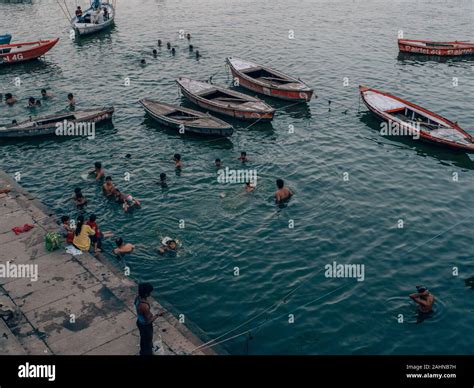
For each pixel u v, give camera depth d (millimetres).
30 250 18031
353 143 27922
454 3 61250
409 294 16938
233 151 26906
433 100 33812
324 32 50219
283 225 20531
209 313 16172
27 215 20312
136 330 14383
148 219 20859
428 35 48625
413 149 27297
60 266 17188
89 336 14125
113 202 22156
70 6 64438
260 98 34719
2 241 18516
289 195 22281
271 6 61531
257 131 29516
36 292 15883
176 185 23484
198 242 19453
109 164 25781
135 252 18812
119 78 38625
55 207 21875
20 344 13805
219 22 54625
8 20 57969
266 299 16781
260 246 19312
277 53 44031
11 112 32406
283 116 31703
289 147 27406
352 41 47156
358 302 16625
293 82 34562
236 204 21828
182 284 17359
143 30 52062
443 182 24094
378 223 20812
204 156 26375
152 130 29688
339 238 19844
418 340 15109
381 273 17969
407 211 21672
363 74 38844
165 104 31250
